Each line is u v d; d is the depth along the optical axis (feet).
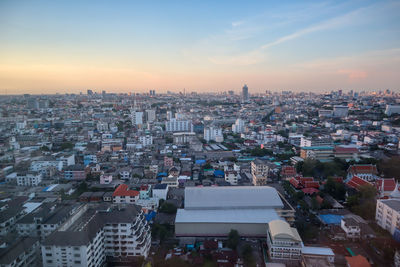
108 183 542.16
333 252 314.76
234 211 379.35
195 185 535.60
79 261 261.85
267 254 317.83
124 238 301.63
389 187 456.04
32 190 497.05
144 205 428.15
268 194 406.41
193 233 357.00
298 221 383.86
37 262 304.50
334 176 532.32
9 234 337.72
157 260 308.40
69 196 485.56
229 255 307.37
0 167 616.39
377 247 317.42
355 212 407.64
